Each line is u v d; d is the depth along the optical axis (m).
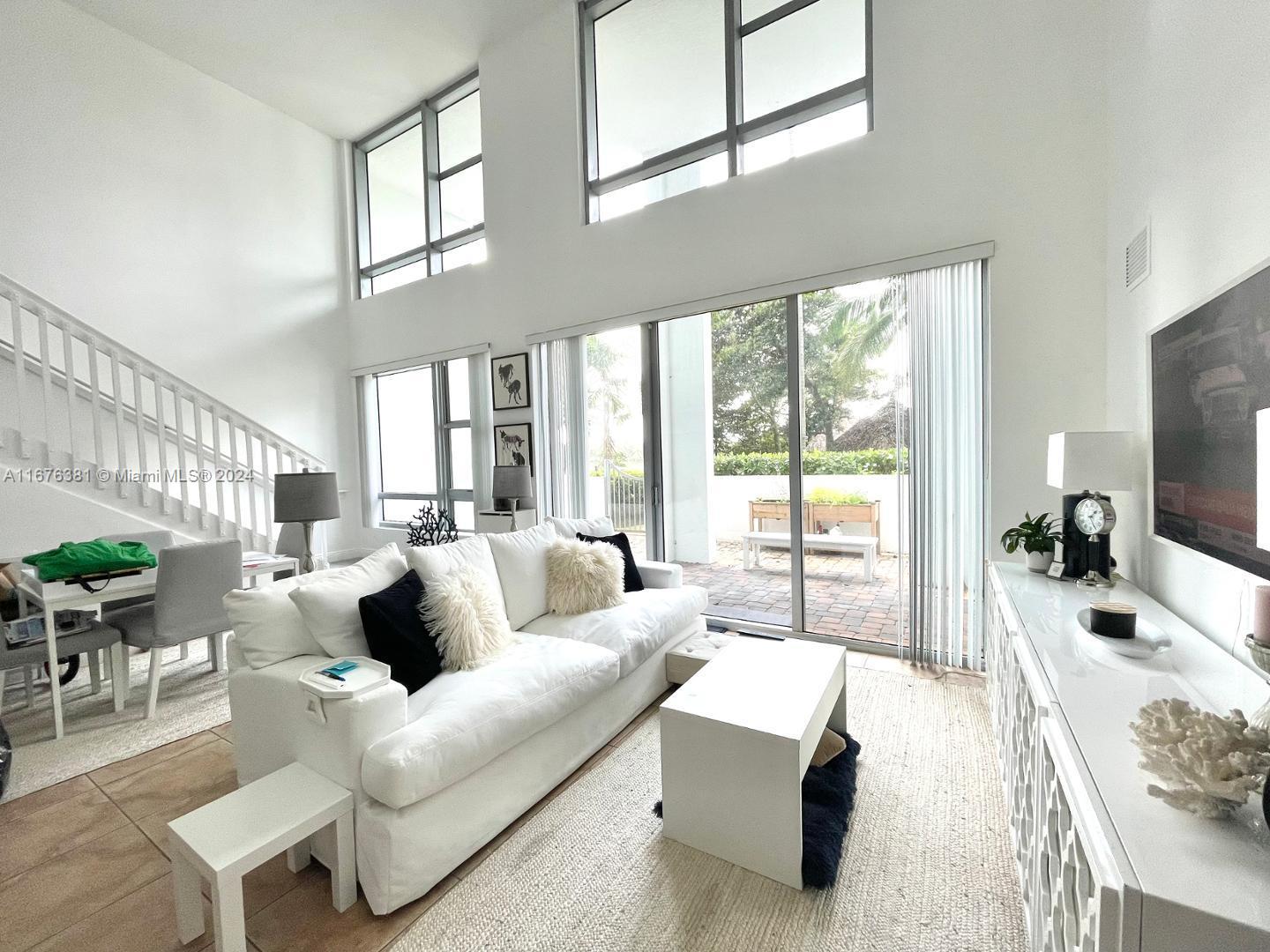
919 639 3.17
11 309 3.82
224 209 5.50
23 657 2.58
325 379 6.28
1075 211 2.73
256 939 1.50
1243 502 1.39
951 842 1.80
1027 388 2.87
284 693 1.80
